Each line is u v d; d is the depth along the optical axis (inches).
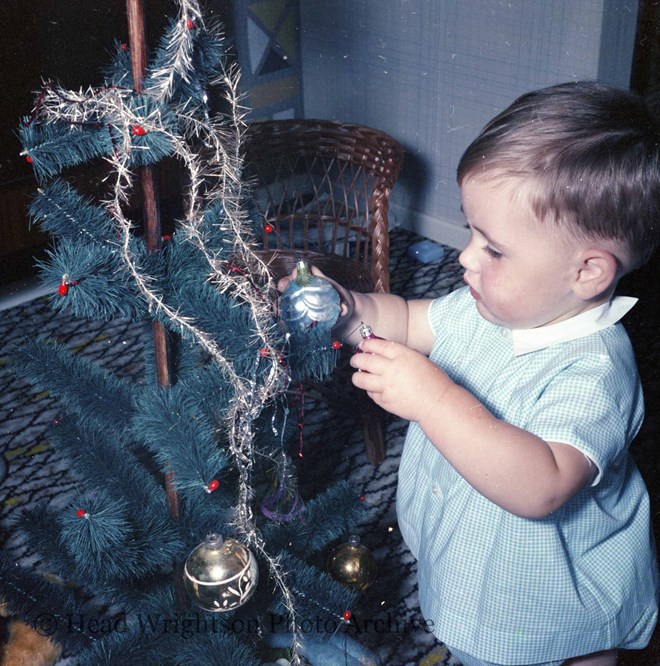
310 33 118.9
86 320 95.0
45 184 35.9
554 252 34.4
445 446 34.5
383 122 115.3
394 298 46.0
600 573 41.2
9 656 52.9
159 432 37.0
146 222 35.5
